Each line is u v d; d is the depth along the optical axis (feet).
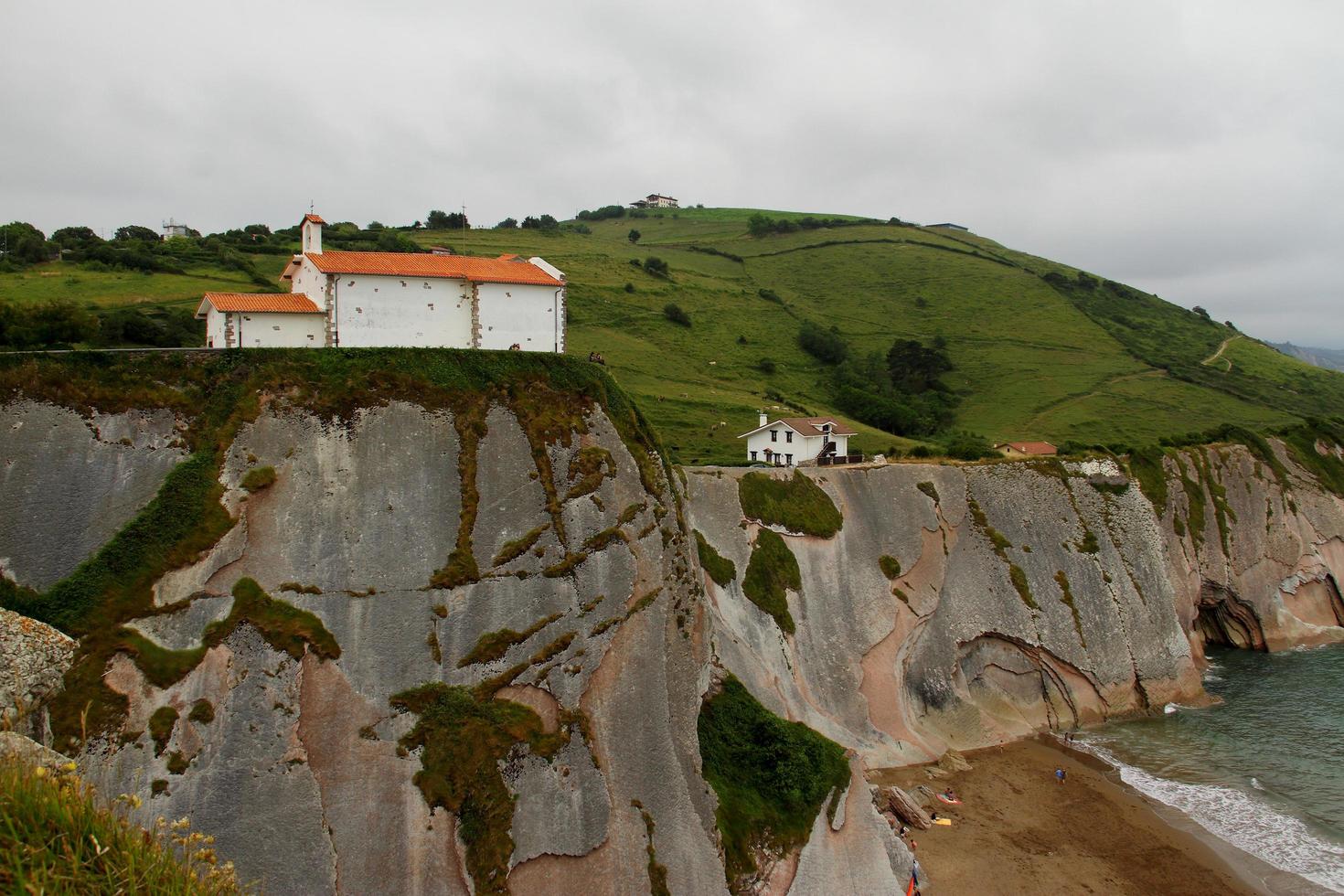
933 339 513.86
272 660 112.57
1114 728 210.38
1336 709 220.43
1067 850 156.97
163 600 110.11
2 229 322.34
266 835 104.73
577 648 130.72
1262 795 175.52
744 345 460.14
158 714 104.32
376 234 467.93
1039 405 430.61
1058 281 614.75
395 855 110.01
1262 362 527.81
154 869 46.39
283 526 120.16
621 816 125.18
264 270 341.82
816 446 274.57
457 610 124.98
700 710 151.84
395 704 116.67
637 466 149.59
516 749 121.08
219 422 122.31
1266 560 284.00
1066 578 225.15
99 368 118.73
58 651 100.53
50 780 46.93
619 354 402.11
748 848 133.49
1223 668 257.14
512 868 115.44
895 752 185.37
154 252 334.24
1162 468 274.98
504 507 133.59
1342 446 334.03
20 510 107.96
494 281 166.61
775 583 191.62
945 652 207.21
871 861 140.87
